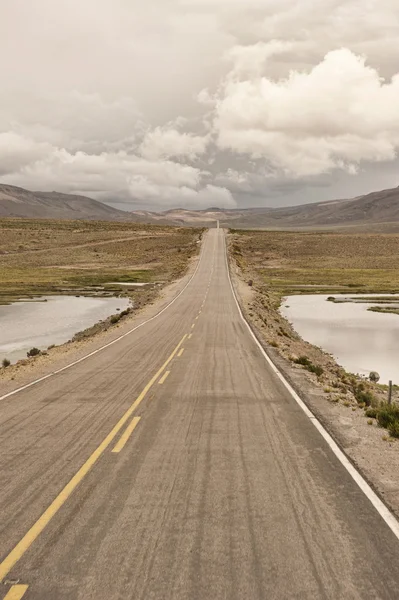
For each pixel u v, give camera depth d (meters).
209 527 5.86
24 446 9.13
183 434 9.84
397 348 33.94
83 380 16.06
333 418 11.23
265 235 164.75
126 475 7.57
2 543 5.50
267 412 11.73
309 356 26.61
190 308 44.34
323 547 5.41
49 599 4.48
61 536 5.64
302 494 6.86
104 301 62.53
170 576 4.84
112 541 5.52
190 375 16.73
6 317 49.56
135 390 14.30
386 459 8.39
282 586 4.69
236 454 8.60
